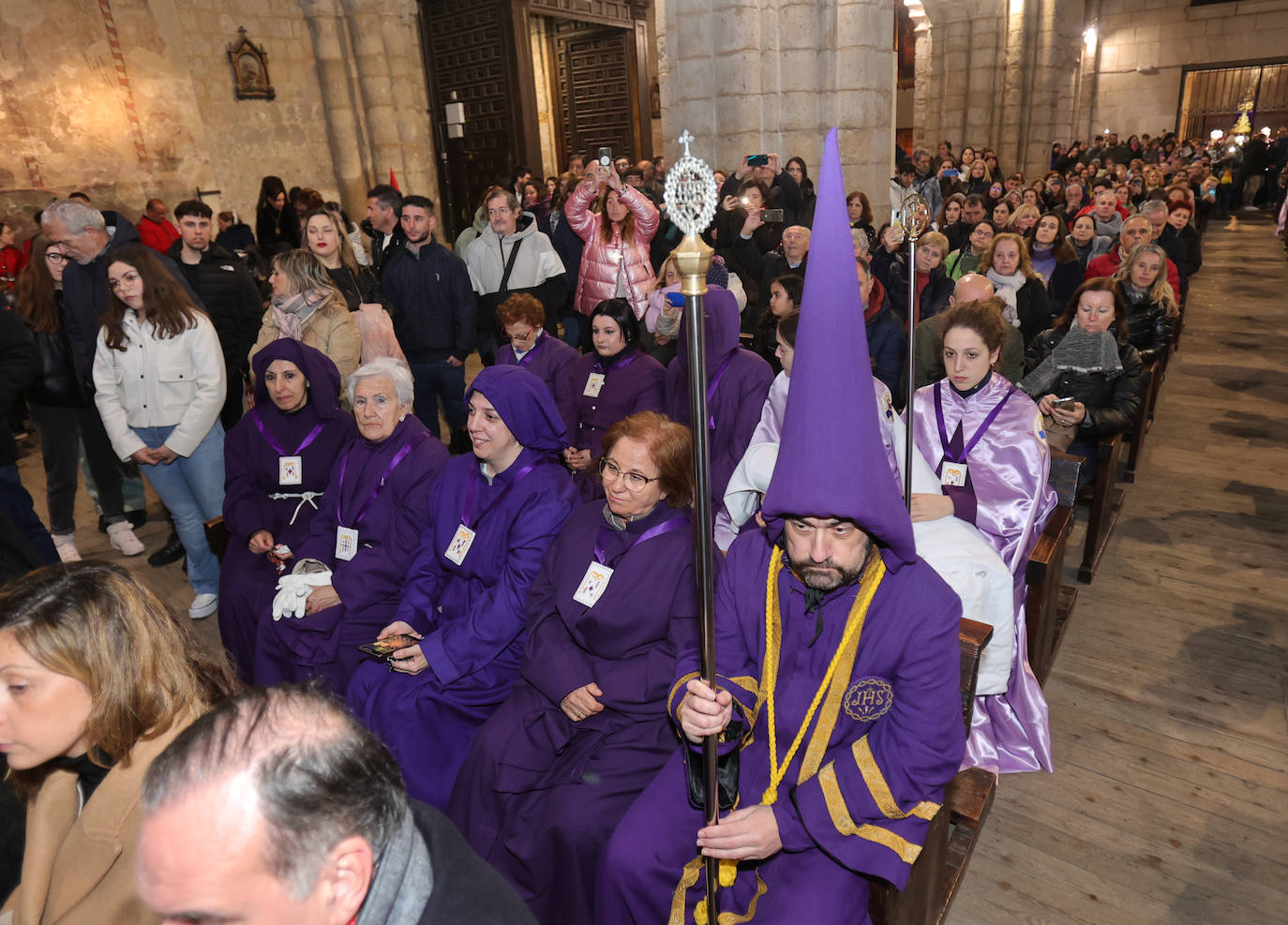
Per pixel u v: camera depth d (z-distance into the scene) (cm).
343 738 87
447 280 504
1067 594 370
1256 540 428
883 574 167
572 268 711
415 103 1169
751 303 580
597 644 229
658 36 861
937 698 163
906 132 2398
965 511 282
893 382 441
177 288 371
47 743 128
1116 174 1419
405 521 296
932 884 196
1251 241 1528
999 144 2027
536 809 215
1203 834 249
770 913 168
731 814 163
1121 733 293
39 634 123
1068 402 381
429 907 97
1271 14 2200
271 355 323
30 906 136
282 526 339
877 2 808
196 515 393
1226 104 2388
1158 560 413
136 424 373
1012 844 249
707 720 143
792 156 841
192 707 135
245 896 79
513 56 1100
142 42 890
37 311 422
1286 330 860
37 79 817
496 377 252
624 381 398
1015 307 514
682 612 222
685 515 231
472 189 1209
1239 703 305
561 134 1436
